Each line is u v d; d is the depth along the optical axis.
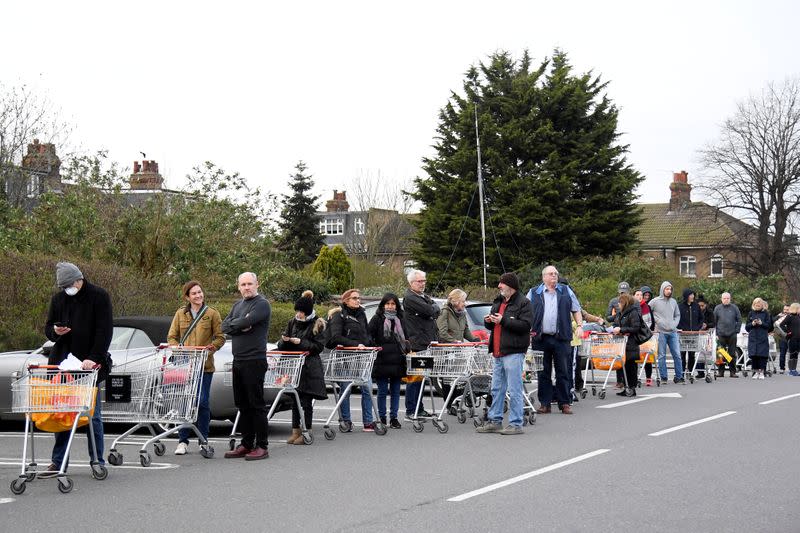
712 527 7.73
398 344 14.30
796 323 27.89
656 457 11.30
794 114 54.53
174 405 11.32
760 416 15.45
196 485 9.85
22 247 26.62
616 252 55.00
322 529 7.75
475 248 53.50
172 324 12.45
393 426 14.64
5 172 35.06
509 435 13.55
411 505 8.66
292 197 68.75
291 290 36.00
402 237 71.50
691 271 73.38
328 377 14.08
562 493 9.14
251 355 11.59
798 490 9.27
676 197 76.88
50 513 8.50
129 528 7.89
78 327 9.98
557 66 58.69
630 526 7.77
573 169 53.88
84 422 10.10
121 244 28.78
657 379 21.86
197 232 29.00
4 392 14.09
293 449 12.52
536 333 16.14
